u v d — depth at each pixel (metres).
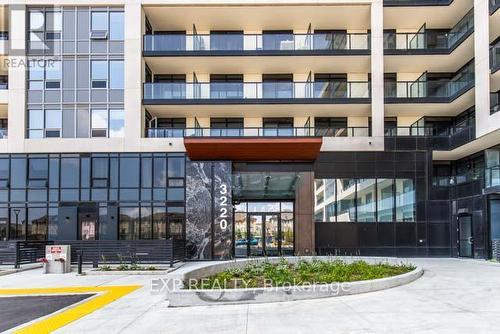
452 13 26.11
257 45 27.09
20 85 25.14
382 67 25.39
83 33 25.56
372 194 24.78
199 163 23.83
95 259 19.22
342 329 7.72
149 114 27.25
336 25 28.02
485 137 21.78
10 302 11.32
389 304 9.81
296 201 24.28
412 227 24.50
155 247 19.67
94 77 25.39
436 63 26.84
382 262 16.69
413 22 27.25
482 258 21.47
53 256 17.62
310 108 26.47
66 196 24.56
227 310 9.47
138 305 10.47
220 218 23.53
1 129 26.00
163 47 25.92
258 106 26.08
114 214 24.41
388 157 24.91
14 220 24.47
